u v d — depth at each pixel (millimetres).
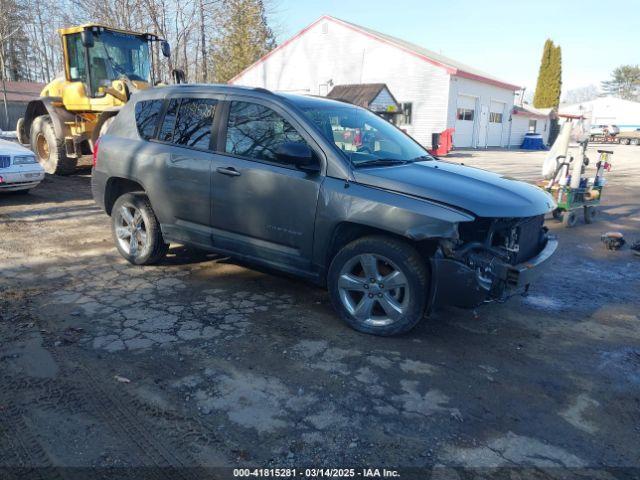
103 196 5609
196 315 4207
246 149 4430
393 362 3553
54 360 3396
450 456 2607
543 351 3846
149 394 3047
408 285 3711
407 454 2611
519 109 35875
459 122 28594
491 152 27203
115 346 3621
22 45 43688
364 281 3904
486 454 2635
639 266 6273
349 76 28938
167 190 4898
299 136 4176
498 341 3982
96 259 5641
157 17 22672
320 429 2781
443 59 32000
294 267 4289
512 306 4762
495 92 31469
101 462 2477
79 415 2826
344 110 4785
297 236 4152
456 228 3492
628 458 2650
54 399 2963
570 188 8117
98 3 22844
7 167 8320
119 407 2910
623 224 8875
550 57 50688
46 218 7566
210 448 2602
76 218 7629
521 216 3721
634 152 32969
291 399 3053
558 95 51312
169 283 4941
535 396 3209
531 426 2891
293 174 4113
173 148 4871
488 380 3375
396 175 3936
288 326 4062
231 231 4574
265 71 31891
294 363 3480
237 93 4598
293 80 30906
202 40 23875
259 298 4629
